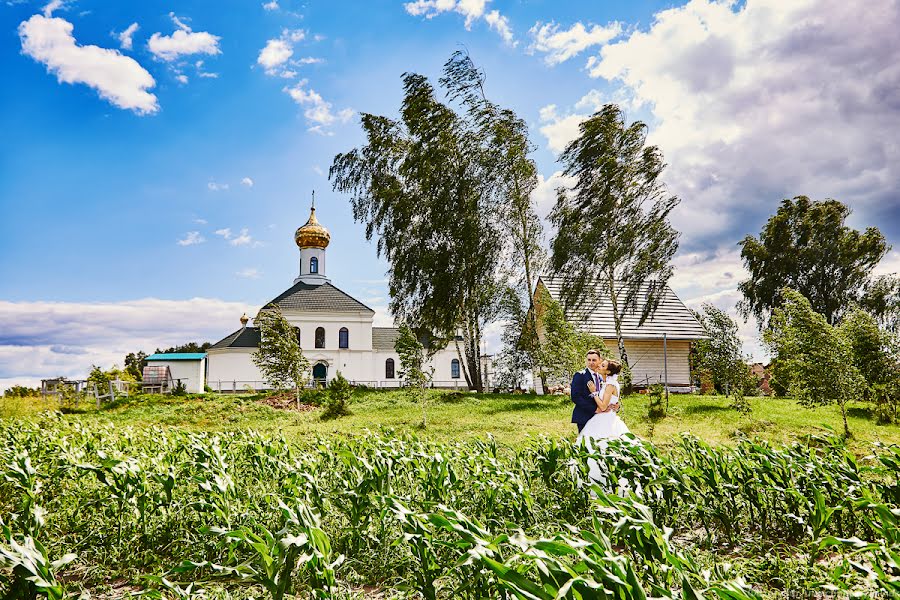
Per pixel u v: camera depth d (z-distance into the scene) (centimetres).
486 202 2852
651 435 1280
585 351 1978
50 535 495
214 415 2055
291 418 1967
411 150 3083
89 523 504
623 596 227
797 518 462
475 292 2961
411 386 1770
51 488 554
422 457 545
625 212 2531
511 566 241
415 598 380
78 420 877
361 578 422
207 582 313
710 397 2225
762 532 493
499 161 2803
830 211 3959
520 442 1201
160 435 837
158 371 3725
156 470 528
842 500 466
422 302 2964
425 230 2947
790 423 1509
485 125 2848
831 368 1355
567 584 211
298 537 294
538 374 2603
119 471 472
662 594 249
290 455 607
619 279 2553
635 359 3166
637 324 3147
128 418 2027
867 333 1655
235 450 688
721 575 319
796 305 1423
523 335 2759
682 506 519
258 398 2448
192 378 4047
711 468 495
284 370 2259
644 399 2112
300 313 4656
